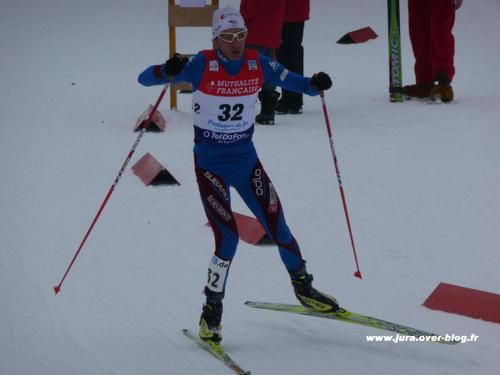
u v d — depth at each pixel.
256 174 11.46
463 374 10.12
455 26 39.53
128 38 39.53
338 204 17.78
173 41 26.42
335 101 28.77
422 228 16.12
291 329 11.84
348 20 42.19
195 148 11.55
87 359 10.74
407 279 13.69
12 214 17.38
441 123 24.59
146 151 22.28
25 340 11.39
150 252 15.20
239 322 12.12
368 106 27.59
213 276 11.06
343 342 11.33
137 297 13.05
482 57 34.38
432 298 12.55
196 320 12.15
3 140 23.70
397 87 27.97
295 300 12.93
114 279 13.84
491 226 16.03
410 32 28.09
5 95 29.64
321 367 10.46
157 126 24.41
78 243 15.65
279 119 26.16
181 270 14.30
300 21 26.00
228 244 11.07
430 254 14.77
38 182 19.75
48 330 11.76
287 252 11.47
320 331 11.76
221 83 11.02
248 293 13.28
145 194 18.81
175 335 11.58
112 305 12.73
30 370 10.42
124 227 16.59
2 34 40.00
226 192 11.30
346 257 14.81
